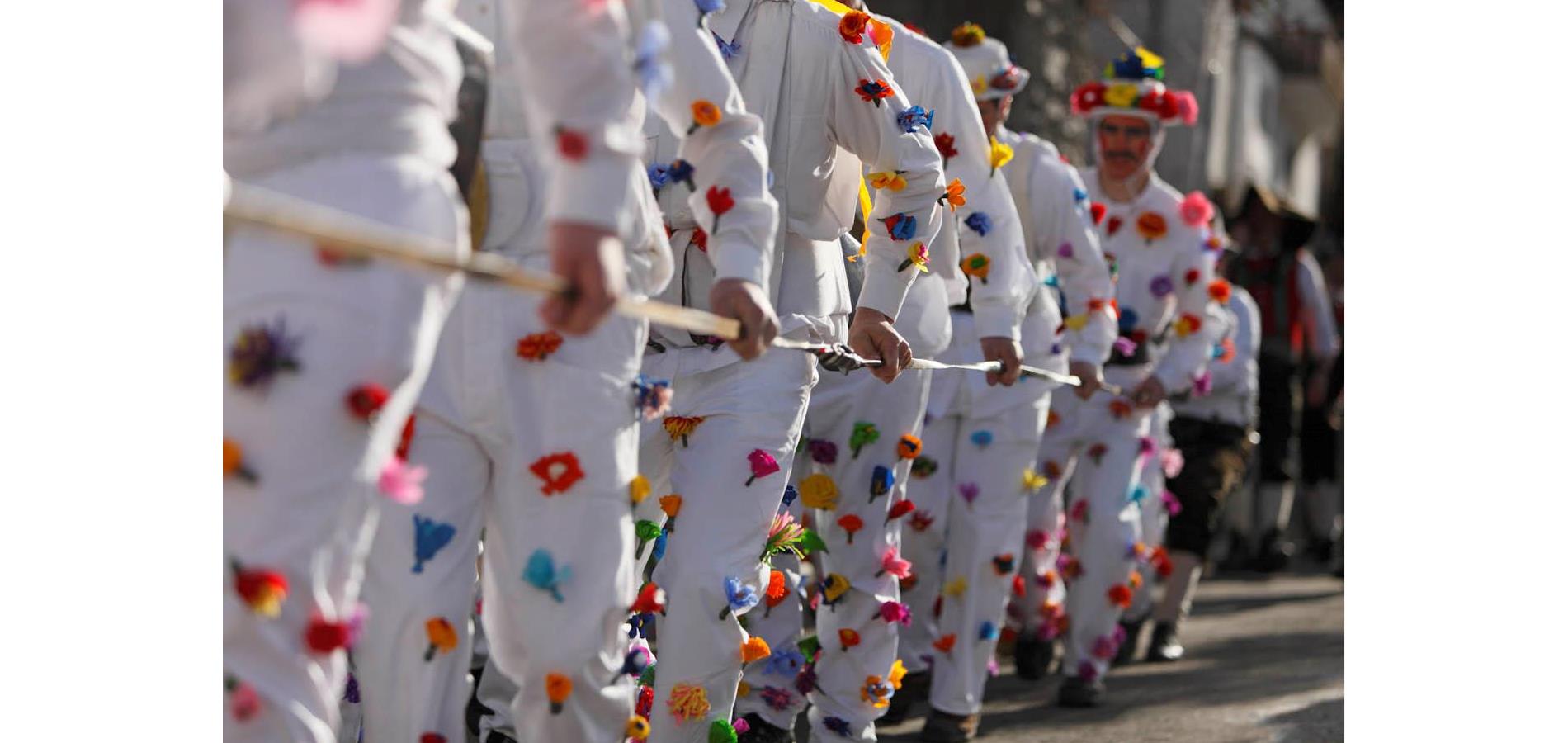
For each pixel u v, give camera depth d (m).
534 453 4.39
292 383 3.45
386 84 3.65
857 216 6.95
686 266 5.65
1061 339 8.85
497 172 4.55
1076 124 19.73
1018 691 10.12
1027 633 10.48
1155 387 10.04
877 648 7.10
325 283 3.48
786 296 5.90
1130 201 10.48
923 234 6.17
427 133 3.72
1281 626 13.12
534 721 4.54
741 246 4.73
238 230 3.53
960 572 8.59
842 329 6.17
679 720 5.57
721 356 5.61
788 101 5.89
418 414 4.39
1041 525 10.23
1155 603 13.29
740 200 4.76
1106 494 9.84
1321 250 19.30
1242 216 16.47
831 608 7.09
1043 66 19.47
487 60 4.47
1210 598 14.73
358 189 3.58
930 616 9.07
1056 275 9.42
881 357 6.19
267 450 3.46
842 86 5.95
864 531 7.10
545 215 4.55
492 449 4.43
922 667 9.05
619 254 3.86
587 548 4.44
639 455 5.68
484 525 4.56
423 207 3.64
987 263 7.68
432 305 3.67
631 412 4.54
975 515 8.59
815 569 8.04
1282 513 16.53
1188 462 11.65
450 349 4.38
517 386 4.38
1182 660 11.45
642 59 3.80
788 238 5.93
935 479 8.66
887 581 7.12
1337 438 17.47
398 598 4.38
